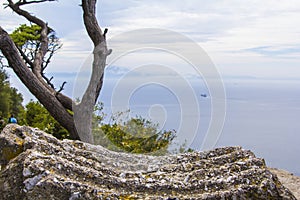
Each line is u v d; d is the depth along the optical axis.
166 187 3.31
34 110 8.33
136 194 3.21
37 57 8.19
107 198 3.05
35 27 8.98
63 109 7.17
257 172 3.46
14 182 3.17
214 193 3.20
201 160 3.84
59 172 3.22
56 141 3.90
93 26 7.21
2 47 6.89
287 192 3.34
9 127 3.86
